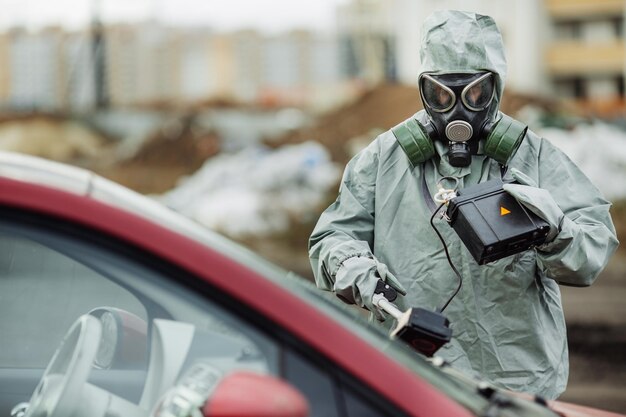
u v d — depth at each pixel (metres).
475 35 3.85
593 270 3.75
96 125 32.28
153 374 2.45
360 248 3.87
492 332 3.86
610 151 21.33
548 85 37.91
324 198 22.64
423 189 3.95
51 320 3.04
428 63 3.88
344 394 2.18
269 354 2.19
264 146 26.92
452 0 35.53
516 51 36.72
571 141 21.95
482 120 3.87
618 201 20.22
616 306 12.74
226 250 2.34
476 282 3.85
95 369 2.68
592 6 37.59
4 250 2.65
